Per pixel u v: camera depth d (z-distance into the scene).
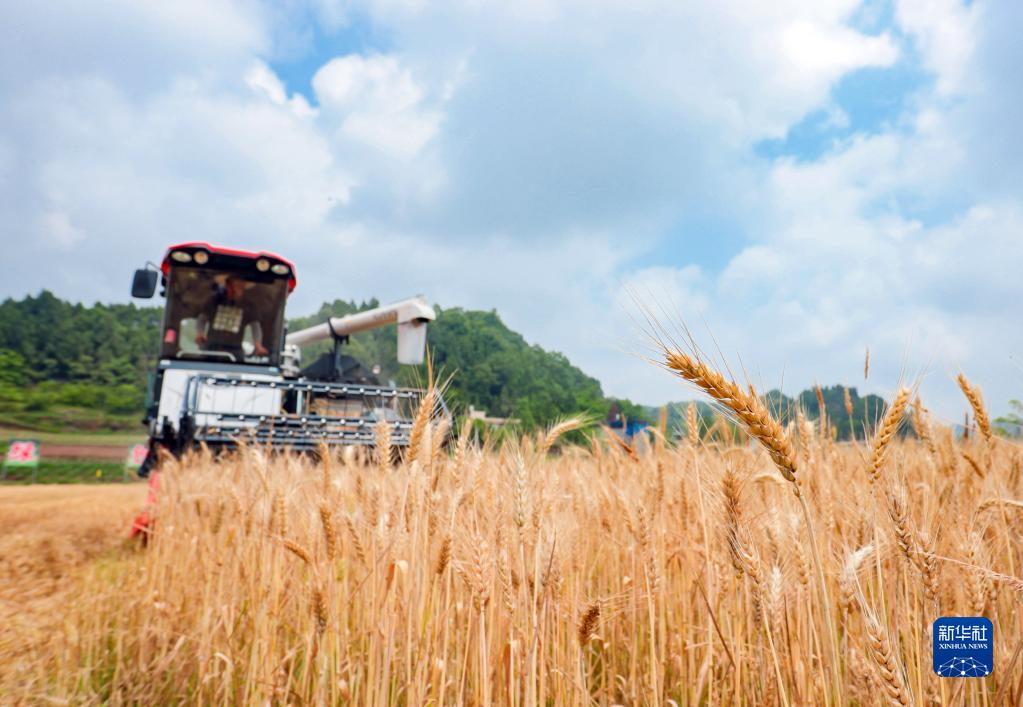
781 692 1.87
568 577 2.78
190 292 9.93
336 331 11.88
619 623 3.27
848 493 2.67
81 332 149.00
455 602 2.91
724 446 2.49
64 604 4.98
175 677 3.72
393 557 2.67
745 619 2.58
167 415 8.98
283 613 3.58
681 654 2.91
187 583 4.75
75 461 46.94
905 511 1.87
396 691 2.68
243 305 10.12
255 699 3.10
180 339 9.88
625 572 3.31
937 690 1.87
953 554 2.29
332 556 2.92
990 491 2.83
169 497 5.66
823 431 2.84
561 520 2.83
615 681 3.14
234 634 3.79
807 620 2.06
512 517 2.47
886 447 1.86
